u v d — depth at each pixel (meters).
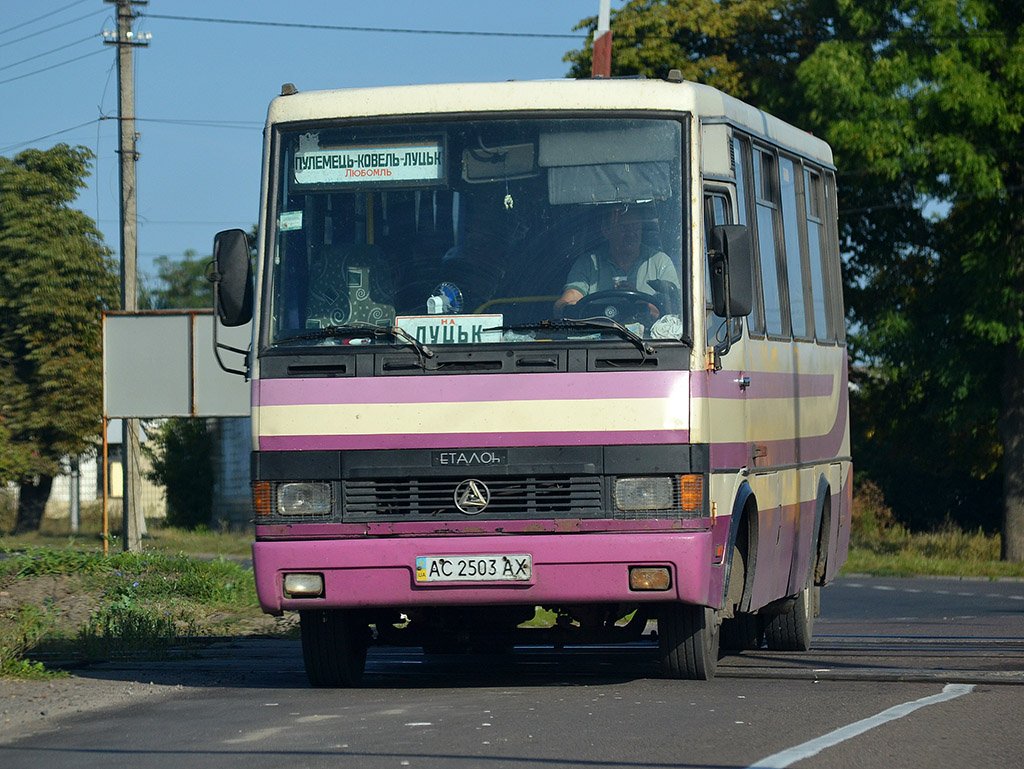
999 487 108.12
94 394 124.44
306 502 26.28
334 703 26.38
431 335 26.38
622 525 25.62
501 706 25.23
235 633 44.56
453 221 26.94
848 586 68.31
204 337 78.75
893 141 79.31
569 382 25.83
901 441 100.62
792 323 35.19
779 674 30.03
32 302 123.12
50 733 24.17
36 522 131.75
